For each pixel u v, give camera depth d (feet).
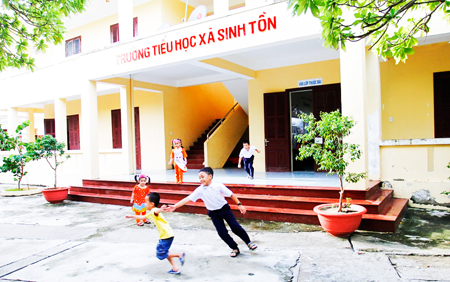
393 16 10.89
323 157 15.23
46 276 12.62
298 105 34.17
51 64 36.86
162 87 38.55
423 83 24.81
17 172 35.37
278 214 19.08
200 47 23.45
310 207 18.93
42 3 17.28
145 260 13.97
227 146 39.91
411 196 20.89
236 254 13.91
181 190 24.70
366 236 15.67
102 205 26.99
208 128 46.73
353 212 15.48
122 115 34.30
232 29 21.93
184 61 24.63
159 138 39.40
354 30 17.63
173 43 24.72
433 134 24.57
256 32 21.06
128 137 33.99
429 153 20.49
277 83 31.42
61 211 25.20
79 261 14.12
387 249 13.80
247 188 21.94
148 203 12.90
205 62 25.23
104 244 16.44
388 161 21.59
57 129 36.83
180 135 41.42
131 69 27.32
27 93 40.70
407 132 25.48
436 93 24.36
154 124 39.83
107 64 28.84
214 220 13.88
